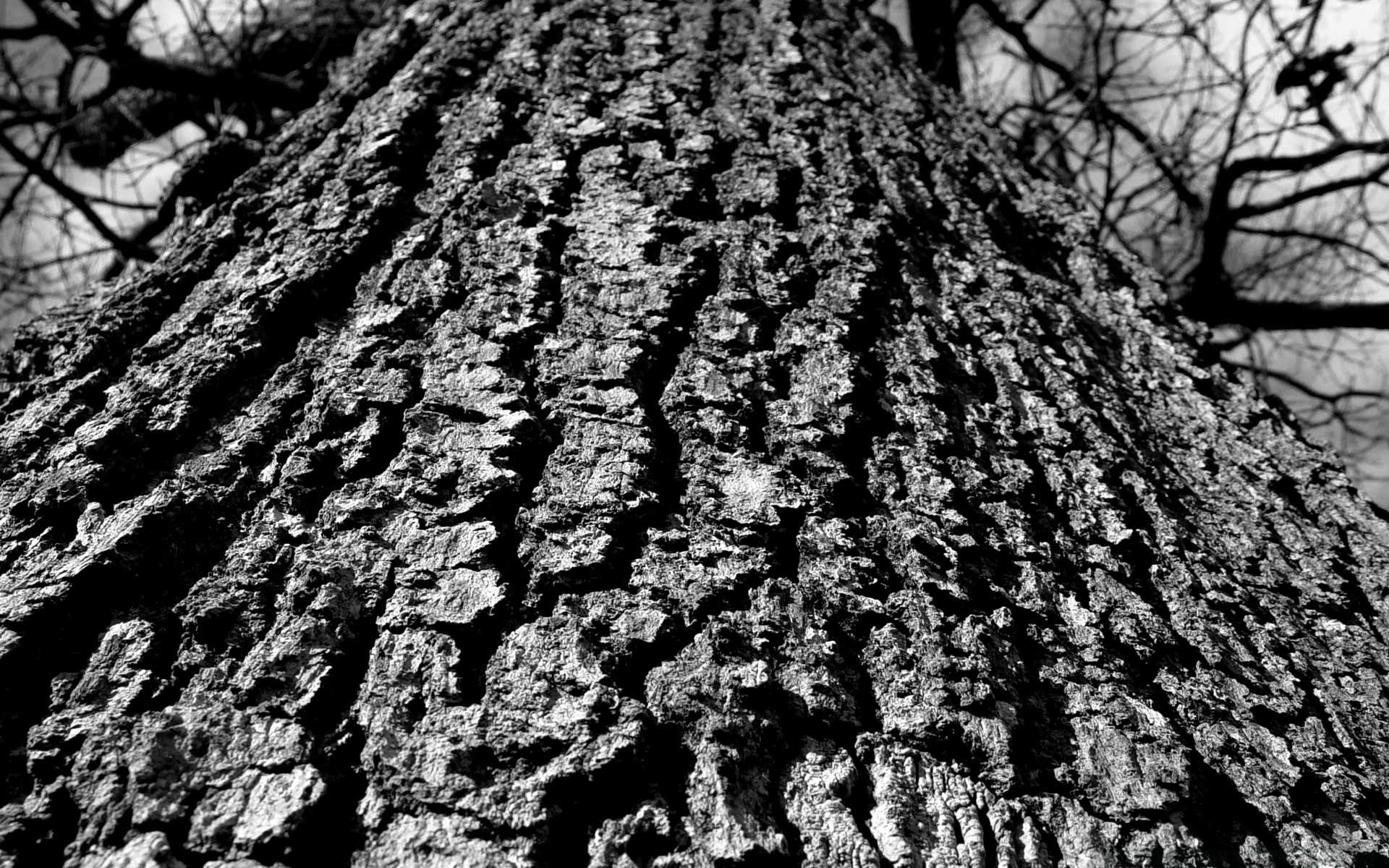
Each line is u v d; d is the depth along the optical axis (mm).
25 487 589
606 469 593
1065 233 1038
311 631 523
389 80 1023
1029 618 593
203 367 641
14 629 514
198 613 529
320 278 699
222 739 488
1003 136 1343
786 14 1209
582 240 741
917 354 725
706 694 517
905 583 582
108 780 475
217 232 771
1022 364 768
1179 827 521
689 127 879
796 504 598
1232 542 712
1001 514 640
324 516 571
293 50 2354
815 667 537
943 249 864
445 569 547
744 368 669
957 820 503
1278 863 525
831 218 816
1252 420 855
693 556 566
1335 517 765
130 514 560
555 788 478
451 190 774
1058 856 503
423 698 504
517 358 649
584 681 511
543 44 993
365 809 477
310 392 634
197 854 458
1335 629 663
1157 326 932
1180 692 578
